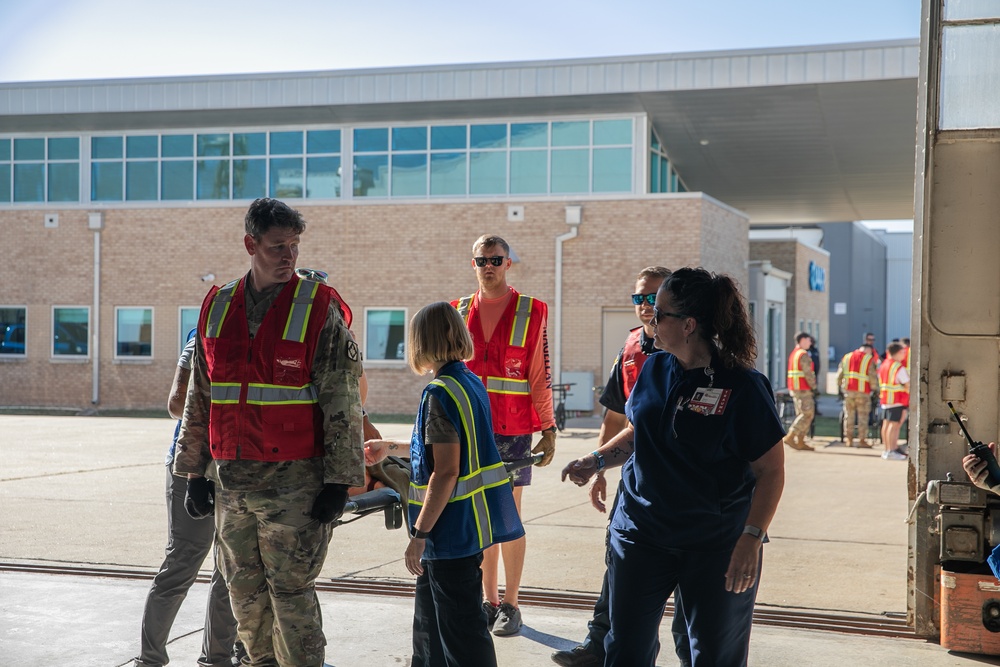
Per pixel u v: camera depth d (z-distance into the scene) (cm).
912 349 534
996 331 512
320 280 418
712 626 320
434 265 2294
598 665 472
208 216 2384
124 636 506
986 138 511
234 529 368
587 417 2191
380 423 1969
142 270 2417
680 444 322
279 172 2419
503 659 483
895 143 2547
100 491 1025
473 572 378
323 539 370
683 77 2131
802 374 1584
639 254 2195
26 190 2531
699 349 327
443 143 2350
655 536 325
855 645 507
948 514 498
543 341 559
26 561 684
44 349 2466
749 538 312
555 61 2195
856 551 753
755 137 2505
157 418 2128
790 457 1481
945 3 517
